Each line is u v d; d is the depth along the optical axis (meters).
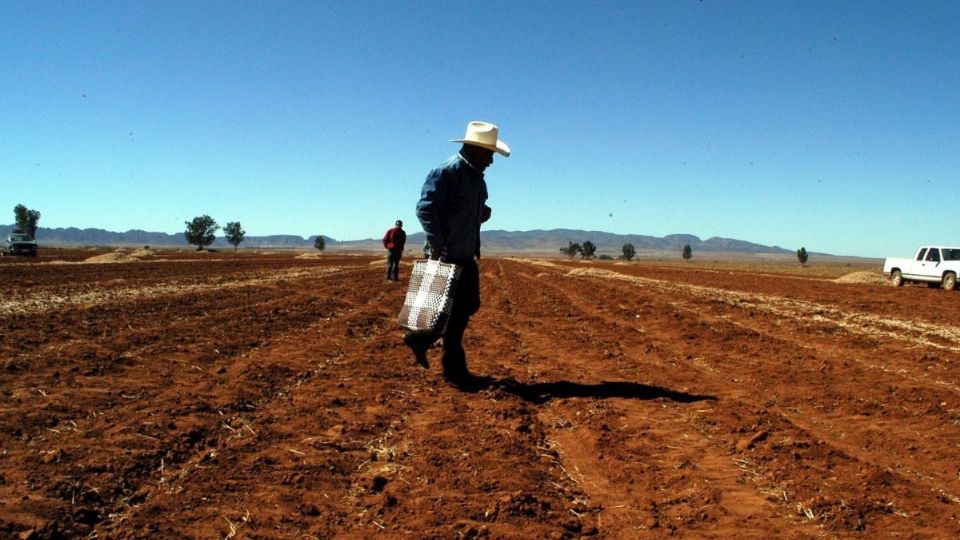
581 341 11.73
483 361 9.68
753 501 4.71
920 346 11.62
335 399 7.11
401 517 4.27
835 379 8.62
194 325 11.85
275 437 5.80
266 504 4.38
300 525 4.13
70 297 16.81
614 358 10.02
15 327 11.09
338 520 4.22
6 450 5.18
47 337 10.23
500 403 7.17
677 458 5.57
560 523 4.26
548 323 14.24
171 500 4.38
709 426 6.55
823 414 7.07
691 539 4.10
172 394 7.04
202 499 4.42
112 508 4.29
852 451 5.89
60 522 3.95
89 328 11.33
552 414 6.96
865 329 14.08
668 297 21.61
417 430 6.16
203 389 7.23
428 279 7.64
